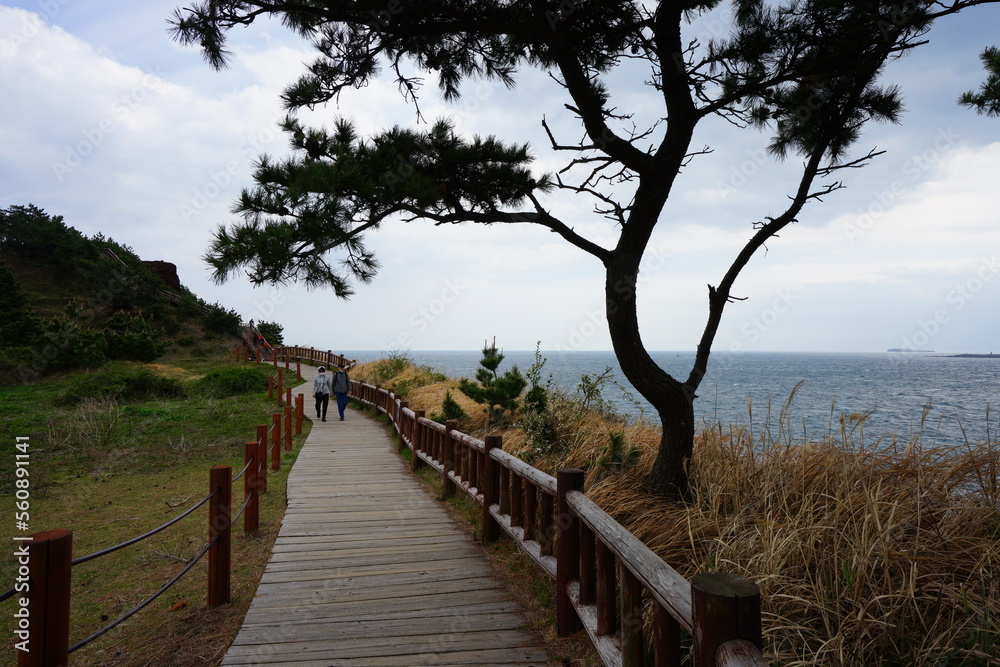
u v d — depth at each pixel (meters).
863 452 3.89
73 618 3.70
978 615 2.51
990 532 3.17
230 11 4.20
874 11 3.97
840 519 3.26
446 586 4.11
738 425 4.89
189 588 4.20
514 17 4.57
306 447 10.94
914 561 2.82
